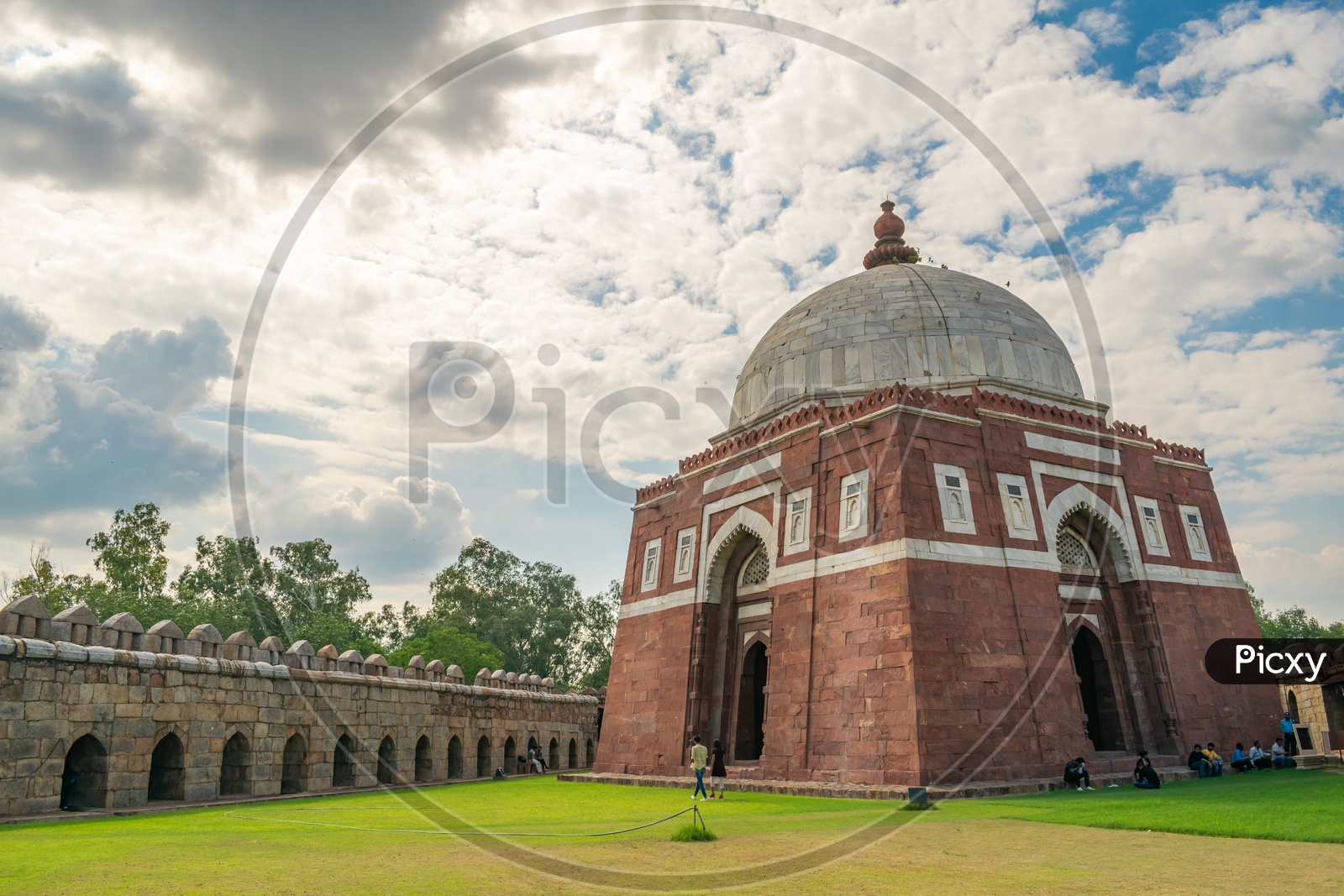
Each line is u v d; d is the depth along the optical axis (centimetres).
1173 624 2125
